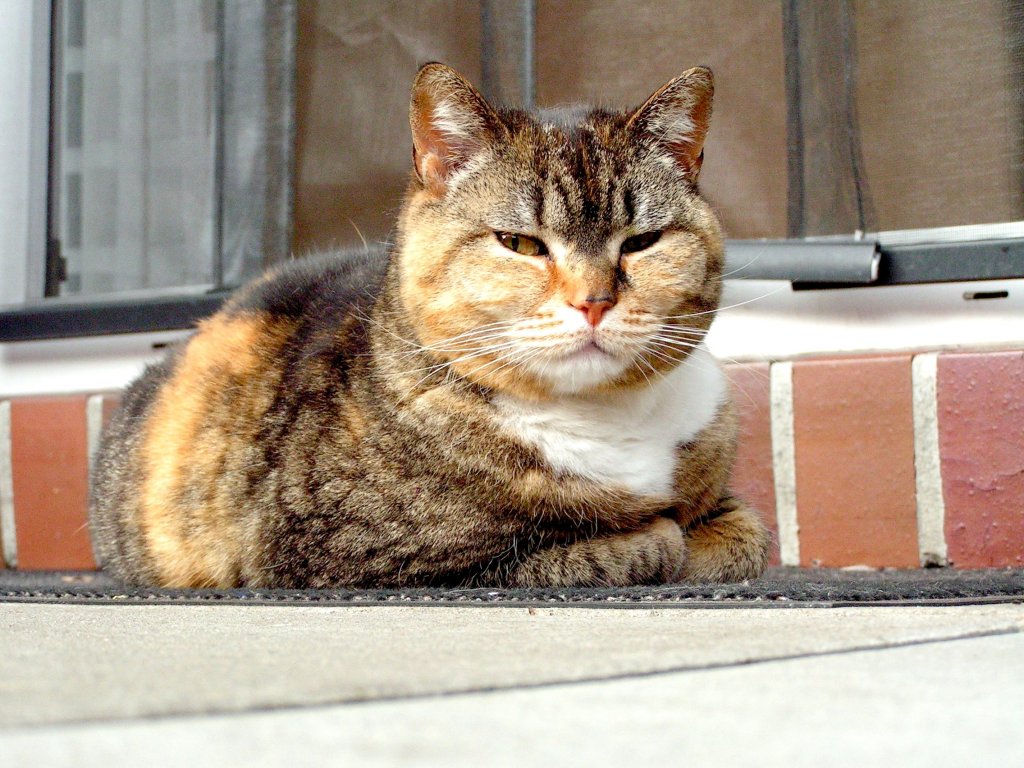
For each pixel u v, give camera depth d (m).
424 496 2.35
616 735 0.91
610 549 2.31
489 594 2.11
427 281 2.39
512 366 2.33
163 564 2.66
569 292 2.29
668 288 2.41
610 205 2.37
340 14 3.39
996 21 2.88
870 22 2.98
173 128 3.61
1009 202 2.89
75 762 0.76
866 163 3.00
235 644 1.43
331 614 1.91
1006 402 2.85
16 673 1.14
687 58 3.11
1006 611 1.85
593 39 3.18
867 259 2.92
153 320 3.53
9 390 3.83
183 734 0.86
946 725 0.96
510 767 0.81
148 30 3.63
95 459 3.05
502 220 2.34
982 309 2.97
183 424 2.69
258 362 2.66
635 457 2.42
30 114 3.74
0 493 3.74
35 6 3.70
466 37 3.28
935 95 2.94
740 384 3.11
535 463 2.36
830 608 1.90
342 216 3.40
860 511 2.98
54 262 3.71
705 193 2.94
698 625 1.65
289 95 3.42
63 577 3.33
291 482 2.45
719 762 0.84
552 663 1.22
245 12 3.44
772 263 2.99
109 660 1.26
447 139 2.45
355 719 0.94
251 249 3.46
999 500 2.86
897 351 3.02
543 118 2.50
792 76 3.03
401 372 2.40
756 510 2.72
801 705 1.04
